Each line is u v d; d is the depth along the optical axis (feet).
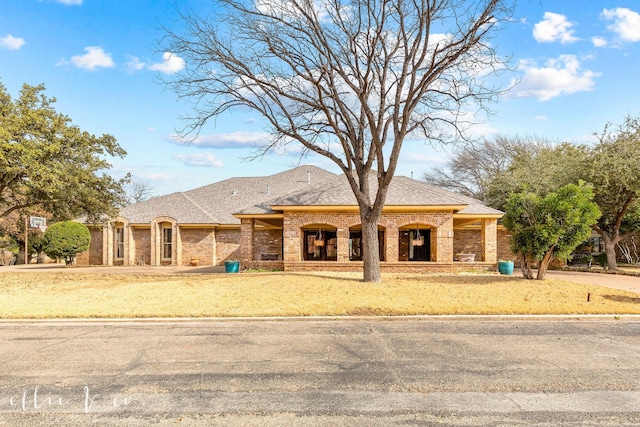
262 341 29.40
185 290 48.88
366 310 38.68
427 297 44.01
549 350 26.86
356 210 73.97
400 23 50.93
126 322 36.06
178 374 22.49
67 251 94.84
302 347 27.76
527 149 146.20
